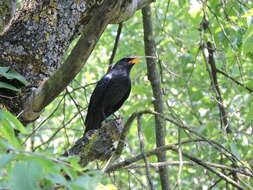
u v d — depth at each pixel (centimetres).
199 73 1398
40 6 759
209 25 1230
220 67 1395
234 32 1073
